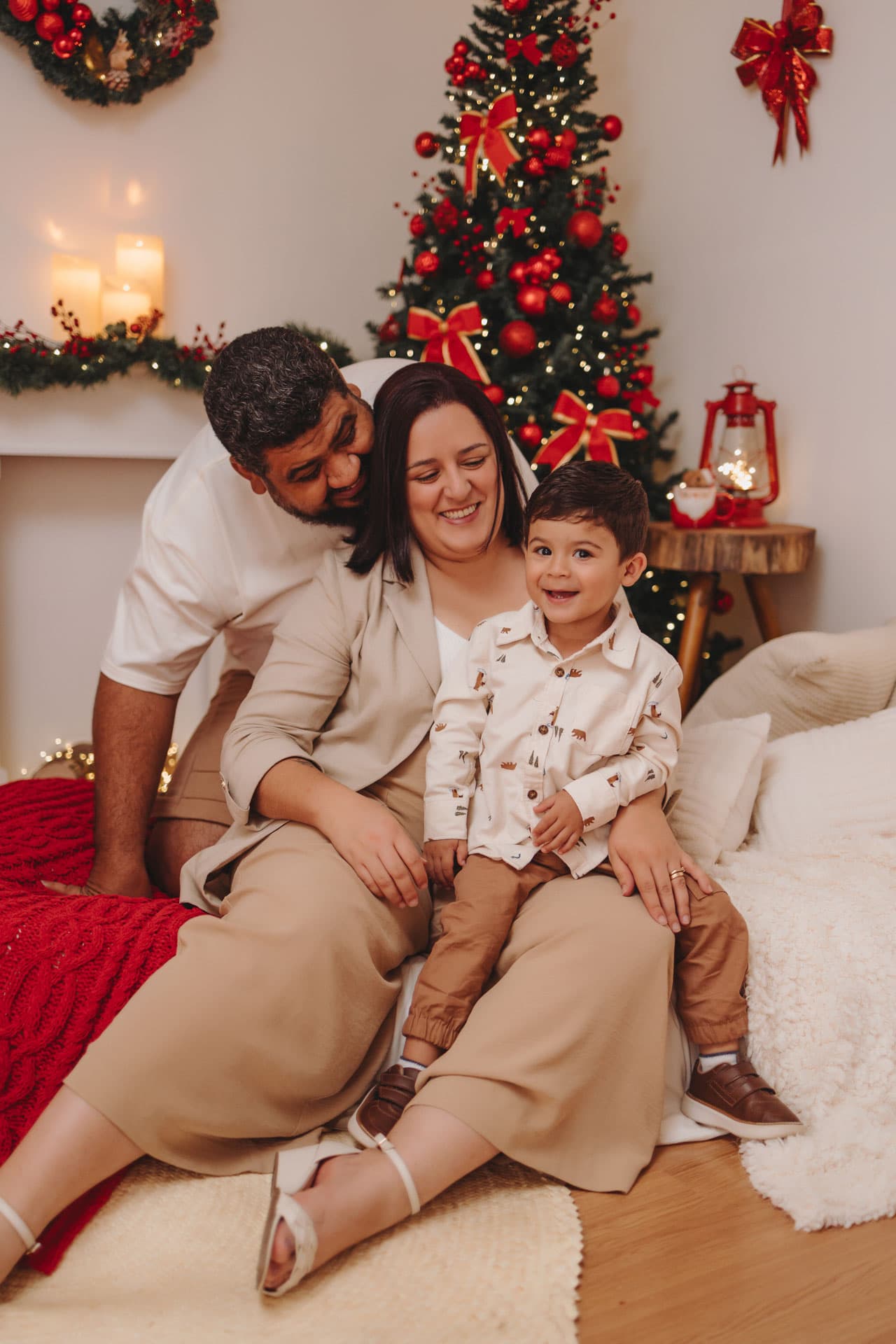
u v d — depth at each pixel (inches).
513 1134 46.4
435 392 56.3
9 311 114.9
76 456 116.6
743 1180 49.6
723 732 69.6
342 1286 41.8
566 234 107.3
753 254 112.7
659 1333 40.4
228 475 65.6
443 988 51.1
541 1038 47.6
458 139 111.5
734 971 52.9
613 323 110.5
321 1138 50.5
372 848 52.0
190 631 67.5
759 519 106.3
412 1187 44.3
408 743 58.8
